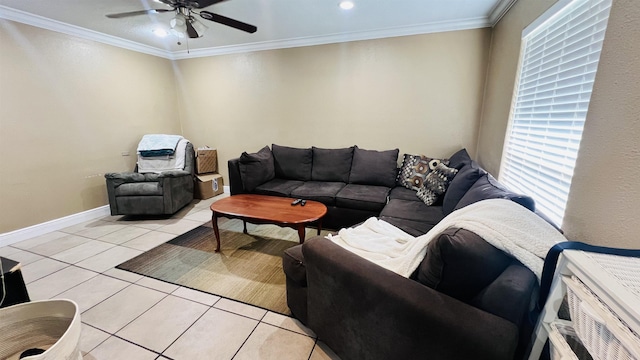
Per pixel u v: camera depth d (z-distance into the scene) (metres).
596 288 0.69
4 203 2.72
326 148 3.91
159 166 3.84
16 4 2.50
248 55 3.97
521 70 2.22
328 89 3.72
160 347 1.52
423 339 0.98
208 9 2.60
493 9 2.68
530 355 0.96
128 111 3.81
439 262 1.00
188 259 2.45
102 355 1.47
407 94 3.41
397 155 3.38
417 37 3.22
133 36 3.47
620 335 0.60
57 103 3.06
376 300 1.11
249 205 2.57
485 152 3.01
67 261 2.41
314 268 1.40
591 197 1.09
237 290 2.01
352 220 2.99
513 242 1.06
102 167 3.55
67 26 3.03
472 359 0.87
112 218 3.48
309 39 3.59
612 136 0.99
